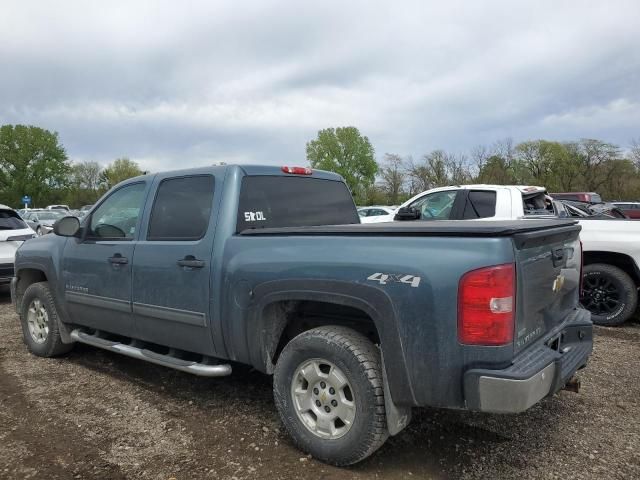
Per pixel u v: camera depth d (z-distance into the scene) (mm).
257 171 3877
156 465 3086
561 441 3363
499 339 2531
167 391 4297
